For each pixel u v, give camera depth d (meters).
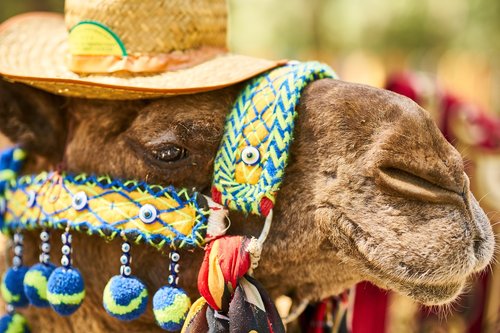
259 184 3.11
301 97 3.23
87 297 3.45
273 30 20.33
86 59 3.28
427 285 2.97
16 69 3.34
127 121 3.31
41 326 3.64
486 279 5.57
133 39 3.25
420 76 6.08
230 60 3.41
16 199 3.51
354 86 3.22
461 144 5.92
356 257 3.05
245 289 3.03
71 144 3.42
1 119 3.53
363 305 5.27
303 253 3.17
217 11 3.49
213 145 3.22
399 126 3.05
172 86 3.14
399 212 2.97
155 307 3.15
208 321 3.04
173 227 3.15
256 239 3.11
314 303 3.62
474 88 10.49
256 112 3.18
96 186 3.27
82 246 3.40
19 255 3.48
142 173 3.23
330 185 3.10
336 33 19.38
